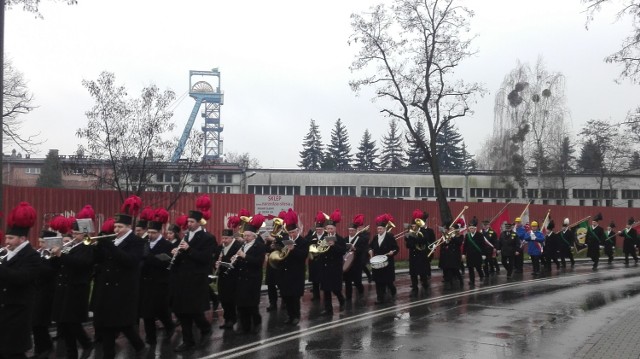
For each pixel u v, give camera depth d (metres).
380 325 11.69
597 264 26.56
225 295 11.23
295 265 11.84
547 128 53.31
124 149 19.58
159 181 24.48
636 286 18.59
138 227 10.58
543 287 18.25
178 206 21.12
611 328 11.29
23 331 7.17
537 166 53.47
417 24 29.22
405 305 14.38
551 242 24.31
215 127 88.81
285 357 9.01
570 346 9.80
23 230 7.38
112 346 8.68
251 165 86.50
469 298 15.66
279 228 12.81
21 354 7.16
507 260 21.62
